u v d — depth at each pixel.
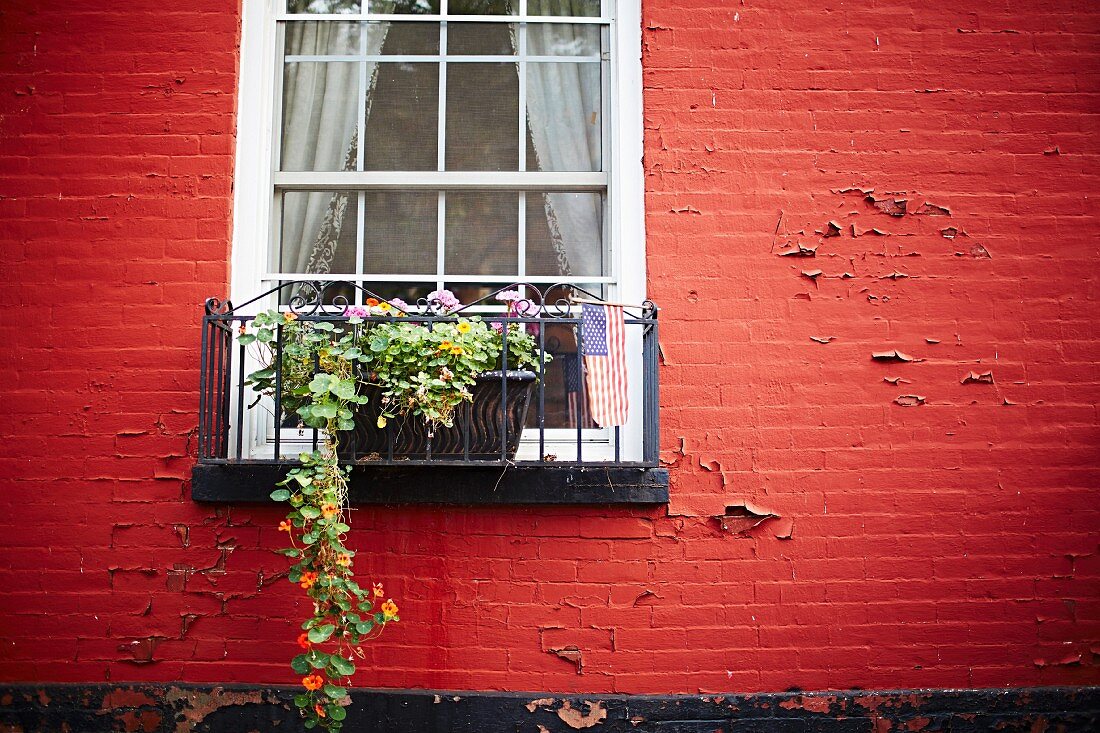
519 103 3.66
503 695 3.25
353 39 3.68
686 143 3.44
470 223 3.62
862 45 3.50
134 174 3.39
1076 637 3.35
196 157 3.40
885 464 3.37
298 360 3.12
